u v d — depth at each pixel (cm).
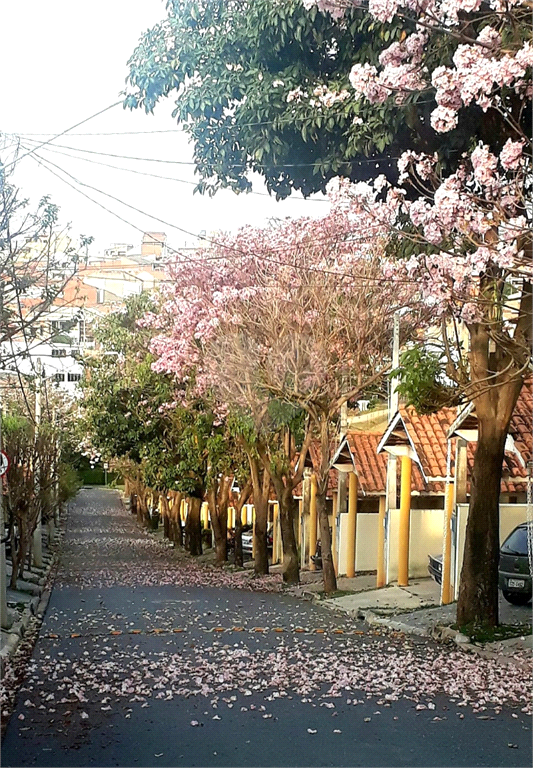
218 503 3856
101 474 11775
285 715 972
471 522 1585
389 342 2308
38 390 3203
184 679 1164
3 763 798
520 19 1075
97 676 1190
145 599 2323
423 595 2320
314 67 1240
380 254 2159
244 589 2778
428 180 1228
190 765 789
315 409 2498
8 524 2508
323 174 1245
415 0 1078
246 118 1205
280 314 2289
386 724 934
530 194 1162
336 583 2631
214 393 2677
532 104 1109
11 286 1836
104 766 788
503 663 1305
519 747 851
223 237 2383
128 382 3794
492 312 1339
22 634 1659
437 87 1061
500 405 1545
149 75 1248
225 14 1252
